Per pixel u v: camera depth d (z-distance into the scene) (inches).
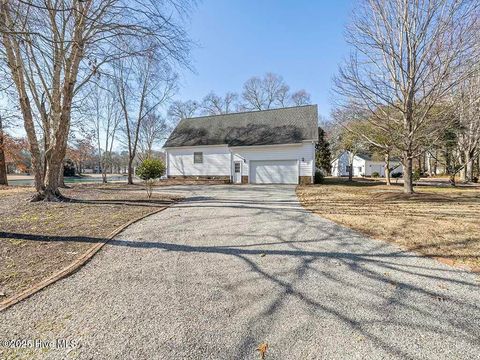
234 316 97.0
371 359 75.8
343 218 263.7
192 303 106.0
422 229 215.0
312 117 826.8
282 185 739.4
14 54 320.2
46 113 426.9
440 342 83.0
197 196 461.1
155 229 222.2
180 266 144.2
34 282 121.3
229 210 312.2
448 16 366.9
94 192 519.5
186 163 936.3
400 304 105.4
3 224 223.6
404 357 76.5
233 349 79.7
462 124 487.5
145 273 134.7
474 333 87.3
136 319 94.7
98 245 175.8
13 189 562.3
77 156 1010.7
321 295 112.7
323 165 1269.7
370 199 412.2
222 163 876.6
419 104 421.4
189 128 992.9
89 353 77.2
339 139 1117.7
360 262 149.5
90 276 130.6
